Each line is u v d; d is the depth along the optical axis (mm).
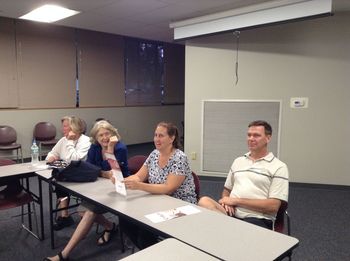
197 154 5051
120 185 2096
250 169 2172
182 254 1293
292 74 4504
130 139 7590
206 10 4465
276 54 4535
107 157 2264
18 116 5664
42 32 5855
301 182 4637
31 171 2732
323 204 3887
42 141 5773
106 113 7031
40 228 3078
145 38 7188
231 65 4746
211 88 4875
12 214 3443
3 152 5465
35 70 5824
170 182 2115
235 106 4773
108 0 4098
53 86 6105
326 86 4402
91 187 2297
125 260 1238
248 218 2045
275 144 4660
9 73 5504
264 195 2102
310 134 4531
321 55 4375
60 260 2365
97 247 2729
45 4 4305
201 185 4734
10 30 5449
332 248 2752
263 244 1400
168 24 5484
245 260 1260
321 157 4523
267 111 4645
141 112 7777
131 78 7512
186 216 1727
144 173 2363
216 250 1338
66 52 6242
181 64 8688
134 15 4852
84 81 6582
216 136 4918
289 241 1434
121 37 7172
